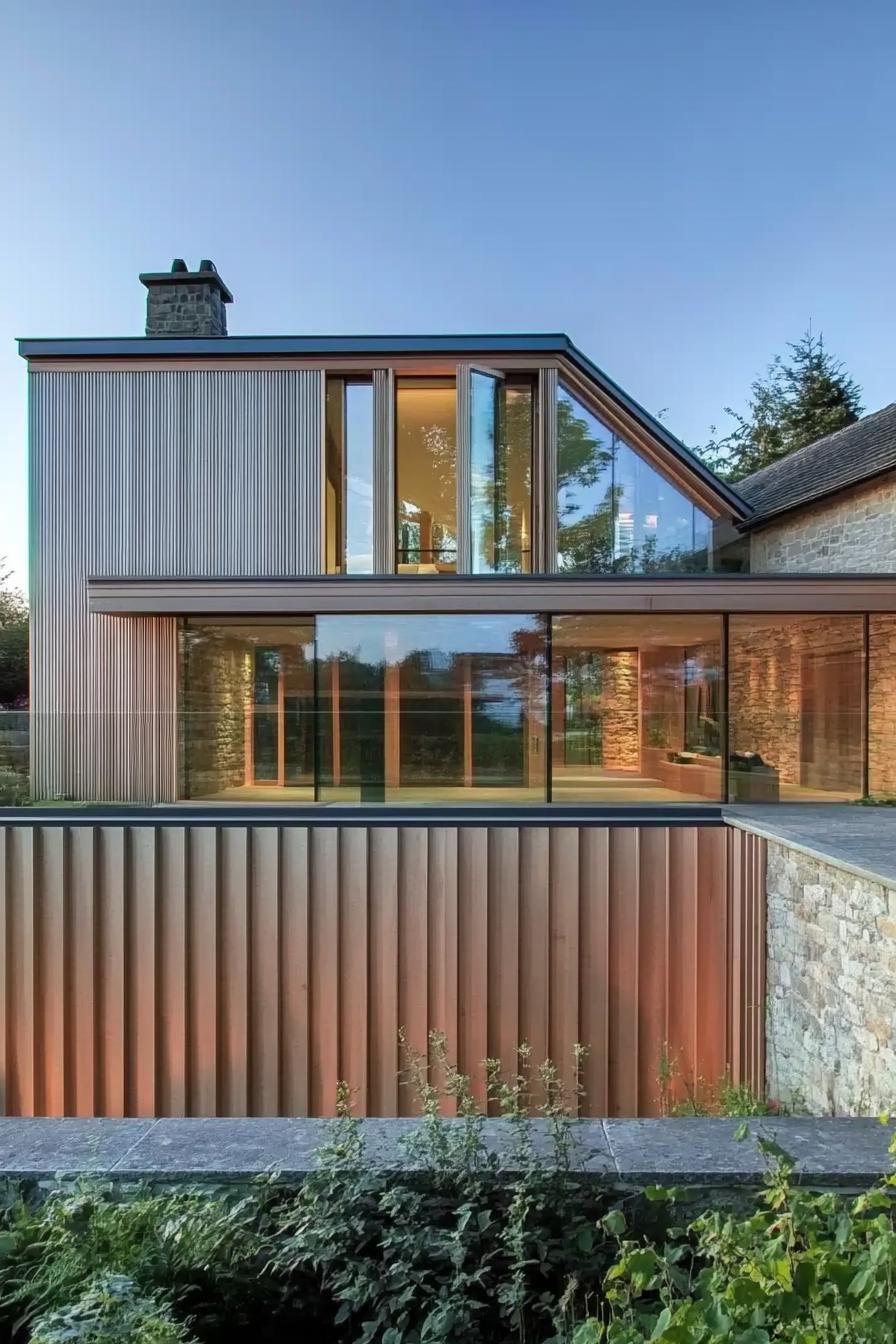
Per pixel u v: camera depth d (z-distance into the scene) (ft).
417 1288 7.15
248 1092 21.21
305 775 31.01
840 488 36.55
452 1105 20.68
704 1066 21.25
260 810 22.33
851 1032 16.20
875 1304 4.82
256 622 34.12
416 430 39.22
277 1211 7.93
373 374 37.58
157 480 37.40
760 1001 20.51
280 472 37.19
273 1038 21.34
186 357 37.17
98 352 37.04
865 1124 9.73
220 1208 7.70
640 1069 21.26
